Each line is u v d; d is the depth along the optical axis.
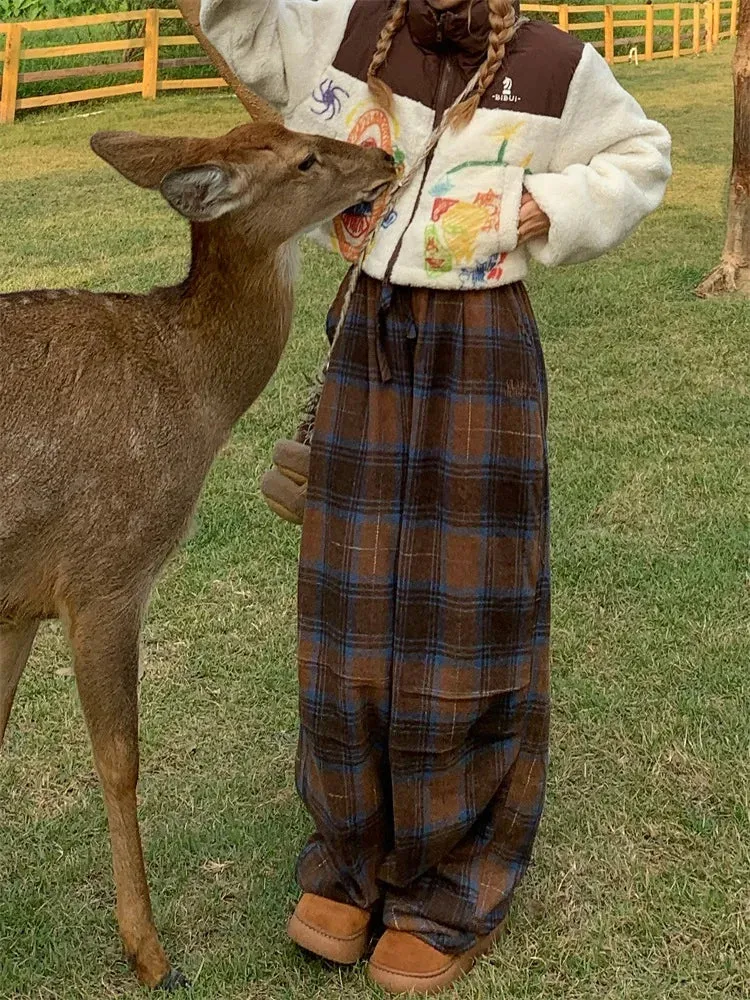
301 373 6.74
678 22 25.47
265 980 2.99
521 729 2.93
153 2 18.67
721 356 7.09
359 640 2.80
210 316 3.03
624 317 7.86
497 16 2.54
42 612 3.01
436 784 2.86
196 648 4.41
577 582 4.74
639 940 3.07
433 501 2.76
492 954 3.05
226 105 16.81
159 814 3.59
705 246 9.62
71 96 16.42
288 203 2.91
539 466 2.77
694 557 4.88
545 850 3.39
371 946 3.10
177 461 2.99
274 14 2.75
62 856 3.42
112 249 9.44
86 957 3.07
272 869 3.36
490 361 2.70
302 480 3.02
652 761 3.75
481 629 2.78
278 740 3.94
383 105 2.71
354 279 2.77
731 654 4.25
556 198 2.63
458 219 2.63
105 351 2.94
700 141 14.66
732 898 3.18
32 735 3.96
